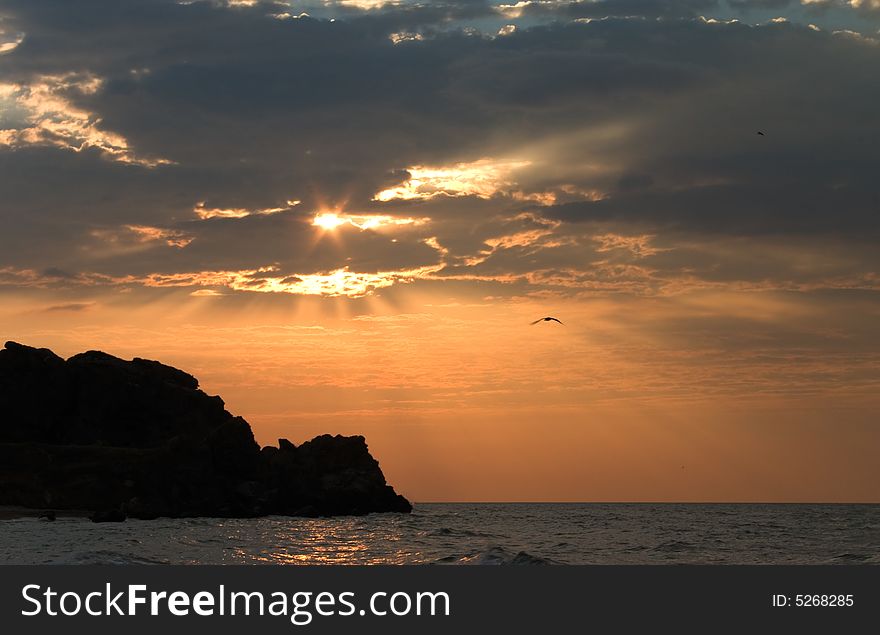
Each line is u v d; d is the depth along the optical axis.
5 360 177.75
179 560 70.88
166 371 193.88
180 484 162.88
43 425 176.38
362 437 194.88
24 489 155.62
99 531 110.19
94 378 180.25
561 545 90.56
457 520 168.25
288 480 177.38
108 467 161.25
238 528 123.62
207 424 187.00
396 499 190.75
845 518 186.88
